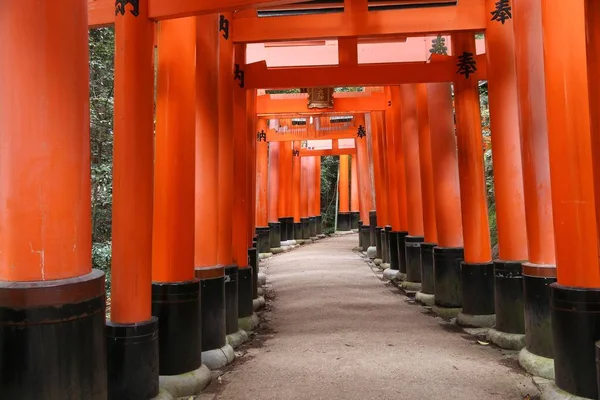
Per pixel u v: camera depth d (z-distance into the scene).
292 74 9.17
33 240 3.03
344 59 9.25
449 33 8.11
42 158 3.04
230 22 8.11
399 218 13.13
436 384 5.30
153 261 5.46
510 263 7.00
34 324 2.91
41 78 3.04
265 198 19.81
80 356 3.07
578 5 4.62
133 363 4.46
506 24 7.53
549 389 4.72
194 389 5.21
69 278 3.13
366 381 5.41
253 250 10.30
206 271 6.23
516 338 6.71
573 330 4.48
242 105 9.11
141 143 4.69
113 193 4.68
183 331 5.31
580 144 4.54
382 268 15.33
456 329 8.03
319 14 8.22
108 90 11.88
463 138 8.62
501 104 7.47
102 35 11.60
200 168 6.32
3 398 2.91
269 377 5.66
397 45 11.91
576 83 4.59
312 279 13.69
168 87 5.43
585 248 4.49
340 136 20.91
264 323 8.72
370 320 8.69
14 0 3.03
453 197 9.55
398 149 13.12
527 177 6.11
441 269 9.21
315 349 6.79
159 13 4.84
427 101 10.23
